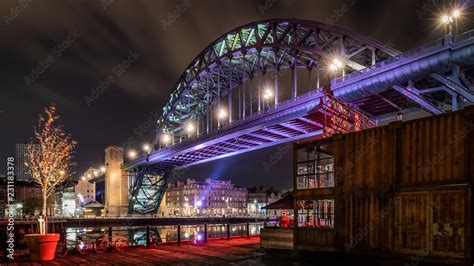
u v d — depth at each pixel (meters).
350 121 41.97
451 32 42.06
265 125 67.94
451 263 12.54
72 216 80.25
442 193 13.05
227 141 80.38
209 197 177.50
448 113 13.34
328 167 21.88
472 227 12.30
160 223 87.62
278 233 18.69
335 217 16.23
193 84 103.94
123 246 20.16
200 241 23.53
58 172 19.52
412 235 13.62
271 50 77.88
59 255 17.67
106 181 125.06
